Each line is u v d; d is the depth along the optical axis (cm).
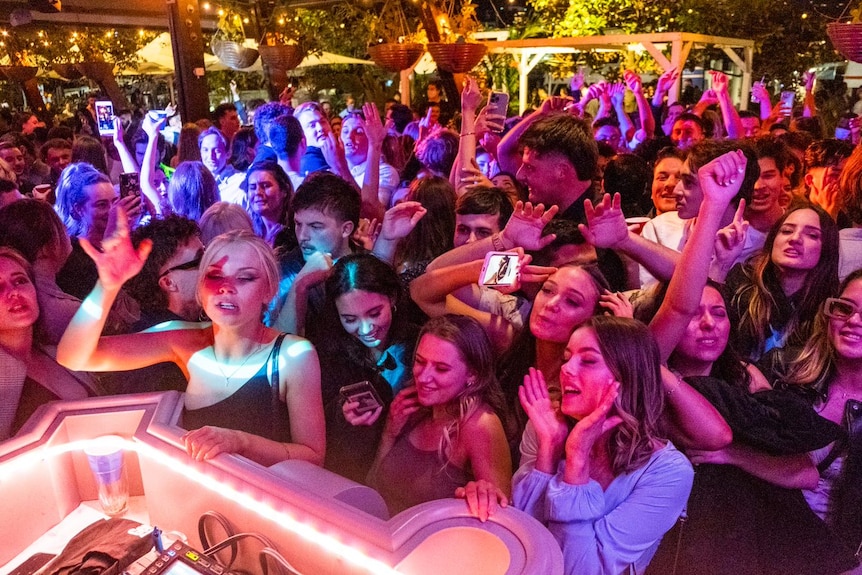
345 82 1348
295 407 185
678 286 192
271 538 136
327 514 126
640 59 1083
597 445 168
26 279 194
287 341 189
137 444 159
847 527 202
